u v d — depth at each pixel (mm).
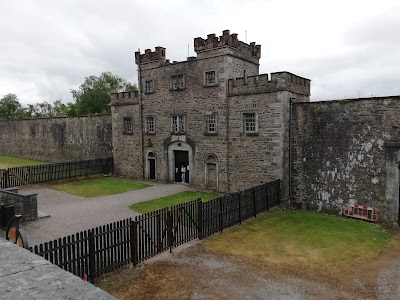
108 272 10227
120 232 10727
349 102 17766
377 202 16984
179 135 25562
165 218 12055
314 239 13953
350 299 9023
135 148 29172
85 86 61000
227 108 22391
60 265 8961
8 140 47719
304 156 19703
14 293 2270
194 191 23547
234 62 22891
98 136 34312
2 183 24562
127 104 29344
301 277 10336
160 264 11070
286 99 19859
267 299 8938
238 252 12312
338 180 18391
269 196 18781
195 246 12820
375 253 12500
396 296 9234
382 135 16688
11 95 80688
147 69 27234
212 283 9820
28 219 15945
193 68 24141
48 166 27250
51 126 39906
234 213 15680
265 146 20688
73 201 20594
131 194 22750
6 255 3004
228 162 22688
